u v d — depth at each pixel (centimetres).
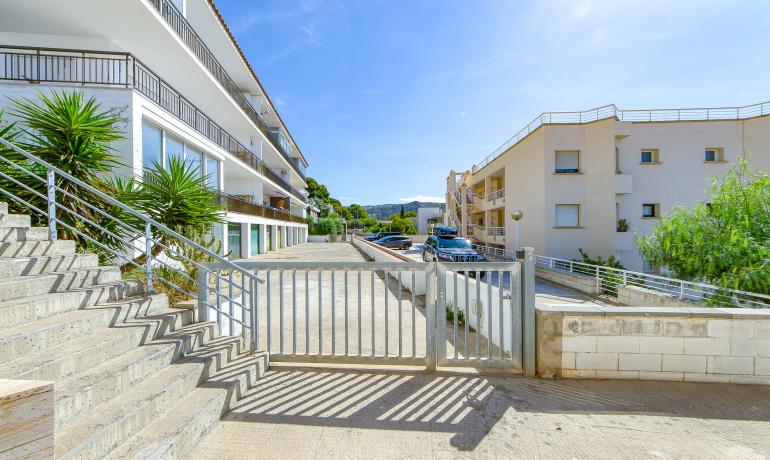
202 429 236
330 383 319
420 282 822
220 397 261
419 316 636
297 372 343
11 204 454
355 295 847
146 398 226
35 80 759
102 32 984
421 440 236
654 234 866
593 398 292
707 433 244
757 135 1670
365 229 8056
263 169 2253
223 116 1833
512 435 242
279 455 220
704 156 1727
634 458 219
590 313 324
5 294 263
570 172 1798
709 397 292
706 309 321
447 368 352
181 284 448
